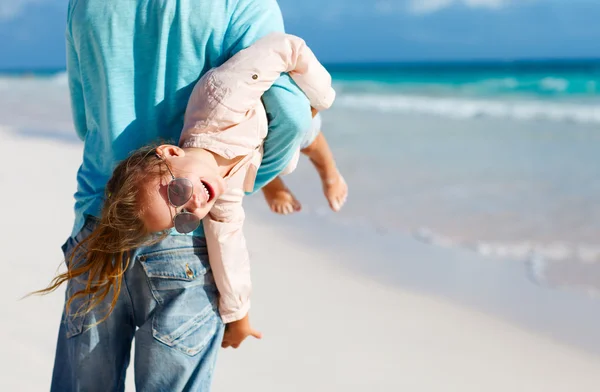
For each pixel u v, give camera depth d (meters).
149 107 1.83
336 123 14.38
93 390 1.94
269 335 3.71
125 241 1.66
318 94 1.86
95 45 1.80
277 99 1.81
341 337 3.71
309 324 3.87
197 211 1.65
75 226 1.96
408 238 5.60
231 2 1.81
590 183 7.66
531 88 26.34
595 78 29.69
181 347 1.83
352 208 6.57
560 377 3.37
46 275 4.31
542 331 3.90
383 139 11.45
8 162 8.65
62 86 31.72
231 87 1.72
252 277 4.66
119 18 1.77
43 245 4.96
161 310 1.84
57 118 15.02
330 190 2.59
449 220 6.14
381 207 6.61
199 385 1.86
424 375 3.33
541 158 9.52
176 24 1.77
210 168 1.70
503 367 3.46
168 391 1.85
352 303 4.21
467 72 41.28
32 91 27.52
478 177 8.08
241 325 2.00
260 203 6.74
